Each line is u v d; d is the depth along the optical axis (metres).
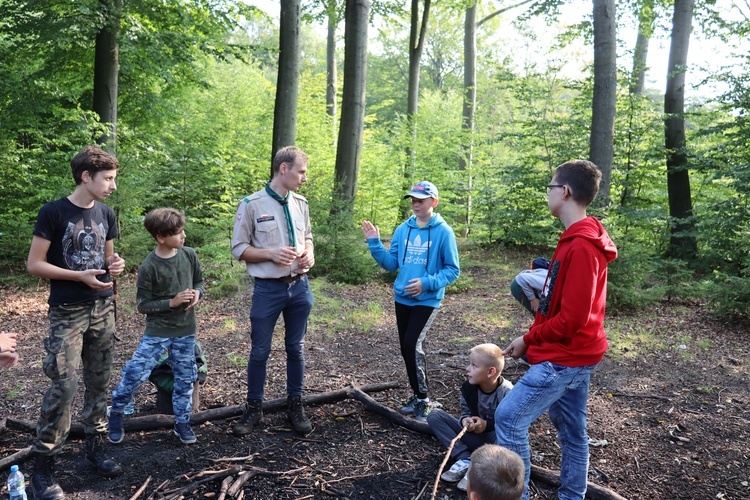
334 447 3.81
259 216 3.86
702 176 13.38
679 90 12.65
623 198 13.24
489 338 6.83
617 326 7.44
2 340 2.54
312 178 11.27
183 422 3.76
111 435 3.75
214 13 12.79
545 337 2.73
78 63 13.21
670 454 3.81
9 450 3.70
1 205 10.68
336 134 21.27
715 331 7.25
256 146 19.73
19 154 10.95
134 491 3.21
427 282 3.91
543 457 3.73
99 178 3.14
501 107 31.22
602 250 2.67
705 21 13.05
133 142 12.69
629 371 5.64
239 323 7.38
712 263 11.28
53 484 3.10
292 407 4.02
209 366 5.54
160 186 11.24
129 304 8.20
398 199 16.42
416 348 4.08
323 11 16.48
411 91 16.39
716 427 4.27
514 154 21.95
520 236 13.50
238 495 3.16
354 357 5.97
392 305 8.61
